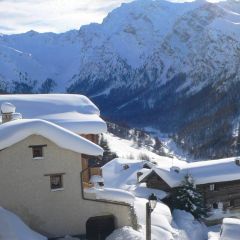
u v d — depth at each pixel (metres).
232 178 67.56
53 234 39.97
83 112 53.25
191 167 69.50
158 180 67.94
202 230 58.62
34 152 39.59
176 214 61.00
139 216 48.00
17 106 52.38
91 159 46.72
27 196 39.22
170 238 45.09
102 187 43.84
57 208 40.09
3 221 36.28
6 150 38.59
